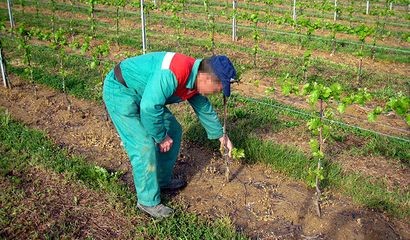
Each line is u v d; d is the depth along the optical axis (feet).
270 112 14.46
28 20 28.22
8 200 9.66
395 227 9.09
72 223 9.02
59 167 10.84
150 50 21.67
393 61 21.16
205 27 27.02
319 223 9.16
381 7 35.12
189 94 8.16
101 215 9.30
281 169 10.93
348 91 16.83
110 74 8.34
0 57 15.79
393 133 13.41
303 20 21.42
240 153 9.63
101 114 14.32
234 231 8.66
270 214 9.44
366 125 13.99
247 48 22.38
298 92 8.73
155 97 7.49
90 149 12.10
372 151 12.17
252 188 10.33
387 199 9.77
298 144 12.34
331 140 12.55
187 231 8.77
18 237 8.57
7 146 11.81
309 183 9.13
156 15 30.42
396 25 28.76
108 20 29.25
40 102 15.06
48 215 9.19
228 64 7.50
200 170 11.09
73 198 9.81
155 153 8.66
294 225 9.12
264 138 12.64
